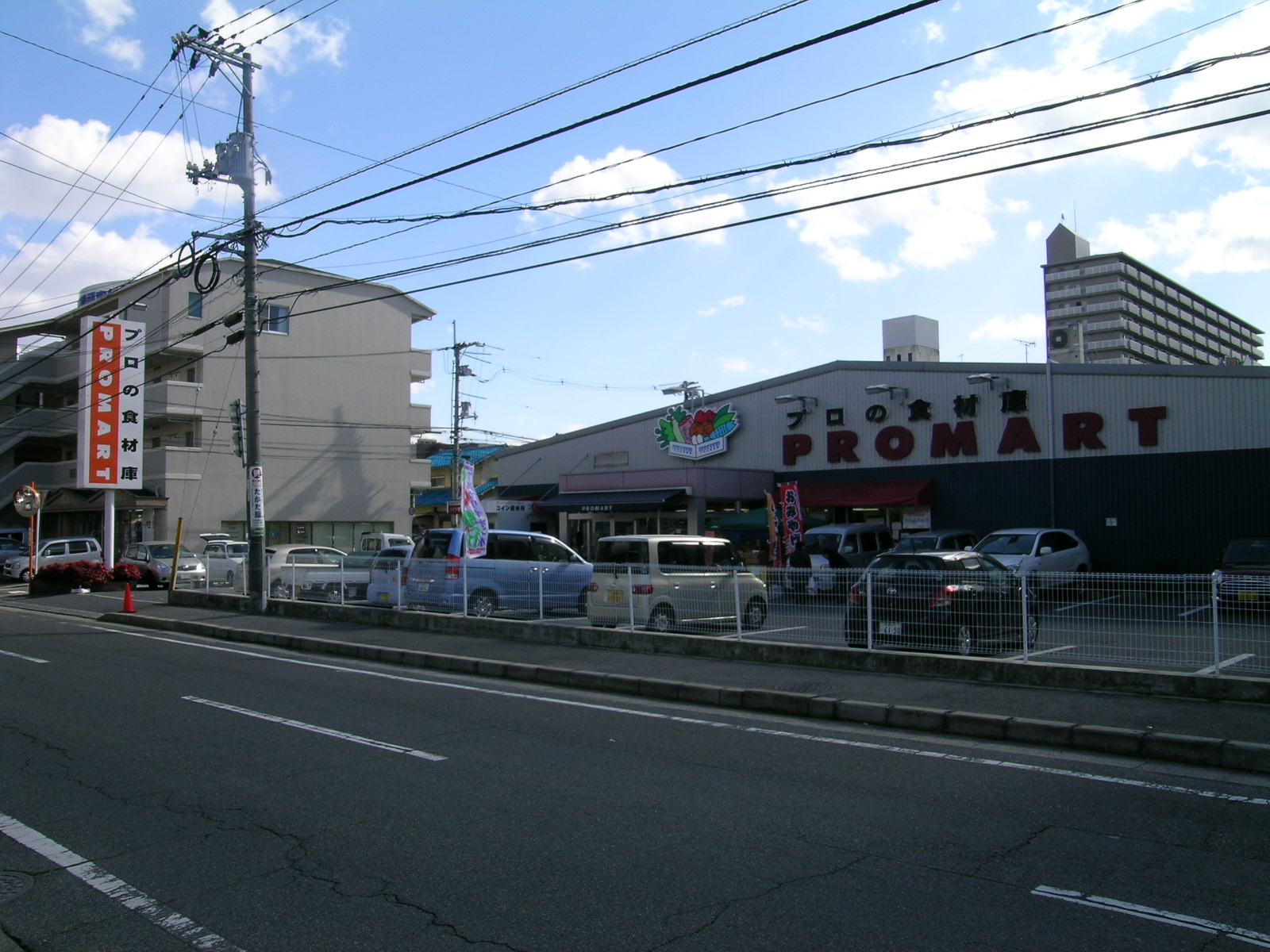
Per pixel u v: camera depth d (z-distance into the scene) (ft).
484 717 29.63
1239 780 22.17
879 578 37.29
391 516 142.00
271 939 13.51
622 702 32.60
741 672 36.04
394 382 143.54
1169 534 77.10
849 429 95.30
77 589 86.79
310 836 17.97
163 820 18.97
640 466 112.47
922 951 12.92
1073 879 15.65
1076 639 32.71
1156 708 28.12
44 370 134.72
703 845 17.40
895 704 29.12
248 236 58.39
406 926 13.91
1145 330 295.69
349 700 32.68
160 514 116.47
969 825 18.60
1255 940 13.26
